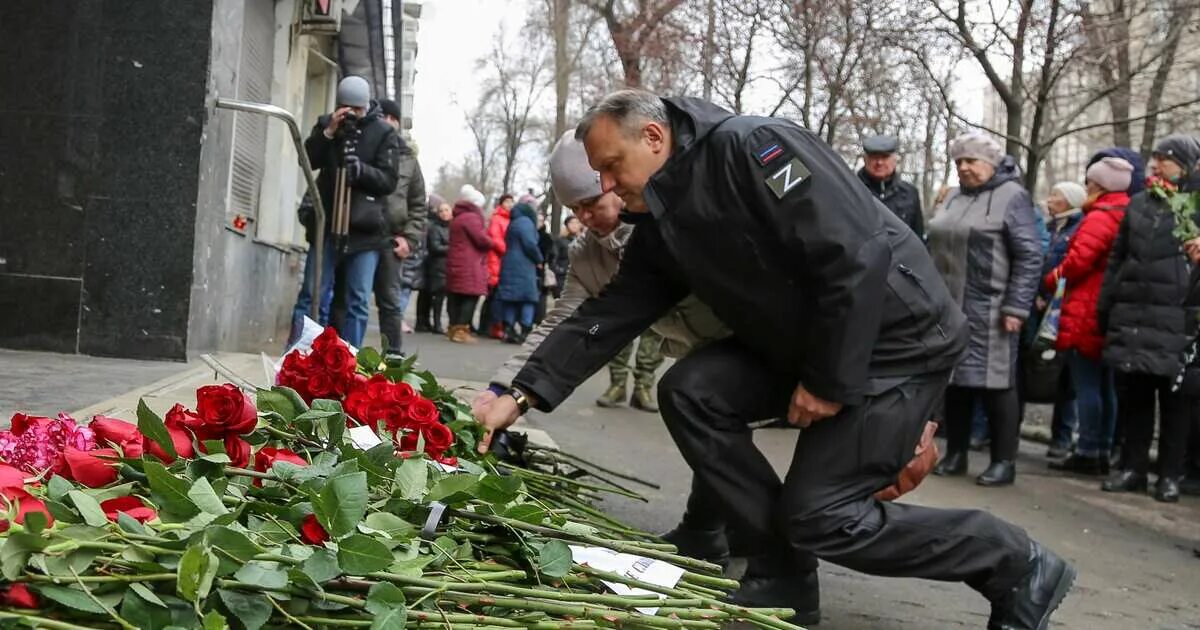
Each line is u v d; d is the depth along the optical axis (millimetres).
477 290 14656
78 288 6762
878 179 8172
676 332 4004
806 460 3307
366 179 7414
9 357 6367
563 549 2256
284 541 1957
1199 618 4273
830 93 11672
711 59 12766
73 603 1612
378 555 1830
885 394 3271
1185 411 6773
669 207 3223
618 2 14797
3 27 6707
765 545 3621
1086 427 7742
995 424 7043
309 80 15000
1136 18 10930
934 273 3373
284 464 2234
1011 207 6957
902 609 4082
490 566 2213
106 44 6734
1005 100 10344
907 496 6445
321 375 3061
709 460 3459
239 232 9219
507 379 4039
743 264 3186
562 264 17922
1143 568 5086
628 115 3238
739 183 3111
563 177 4145
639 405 9164
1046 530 5777
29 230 6758
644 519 5000
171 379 5828
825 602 4105
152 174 6762
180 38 6746
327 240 7492
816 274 3074
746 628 3566
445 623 1900
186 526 1840
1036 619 3381
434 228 16797
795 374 3441
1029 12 9945
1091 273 7586
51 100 6738
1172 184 6852
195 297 6879
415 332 16891
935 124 17312
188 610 1703
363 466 2297
